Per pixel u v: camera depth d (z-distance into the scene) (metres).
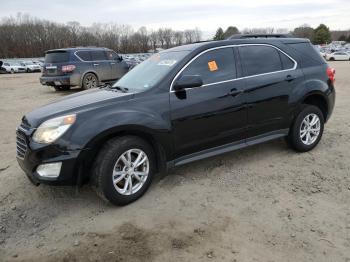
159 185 4.34
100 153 3.67
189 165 4.92
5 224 3.65
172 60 4.41
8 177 4.79
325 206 3.76
